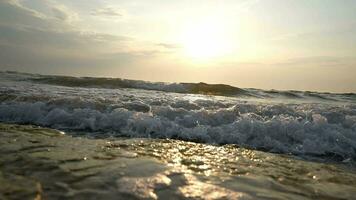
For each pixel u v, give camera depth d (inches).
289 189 97.7
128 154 124.6
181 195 84.0
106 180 90.9
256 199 85.5
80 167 101.7
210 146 158.9
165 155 128.3
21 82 526.6
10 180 86.7
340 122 219.8
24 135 147.9
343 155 168.7
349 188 104.3
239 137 185.3
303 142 179.9
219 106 269.6
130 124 193.9
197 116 214.2
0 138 137.1
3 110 218.4
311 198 91.6
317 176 117.0
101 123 200.1
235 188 93.0
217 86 682.8
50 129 173.8
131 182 90.4
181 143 158.6
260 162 132.3
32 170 96.1
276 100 551.2
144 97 319.6
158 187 88.5
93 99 255.8
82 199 77.1
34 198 75.0
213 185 94.0
